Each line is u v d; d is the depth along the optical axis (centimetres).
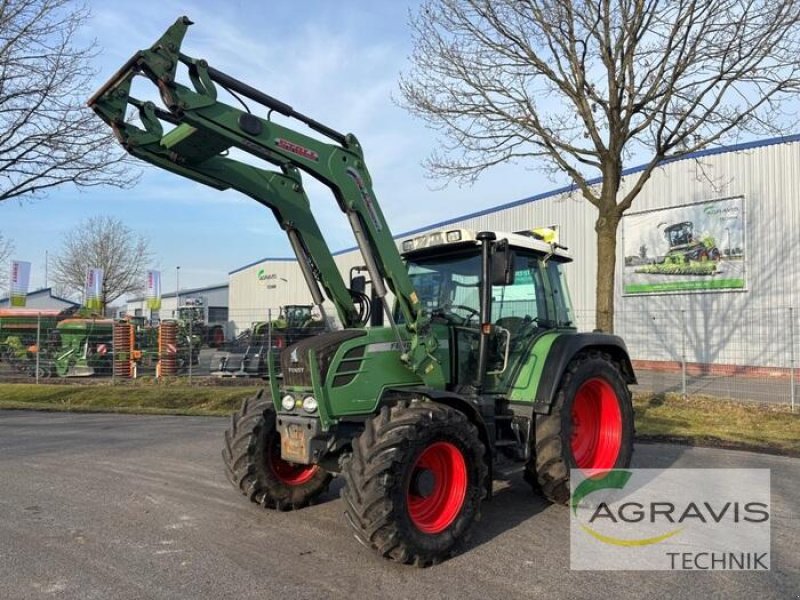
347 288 582
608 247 1102
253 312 2523
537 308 630
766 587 406
